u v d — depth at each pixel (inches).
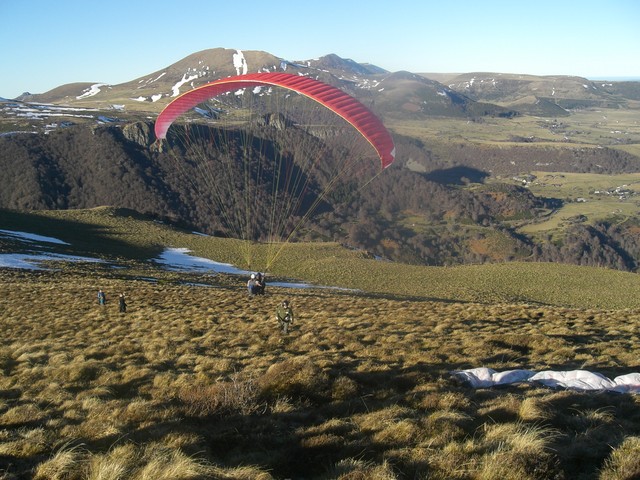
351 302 1208.2
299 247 3577.8
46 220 3307.1
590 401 362.9
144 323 854.5
